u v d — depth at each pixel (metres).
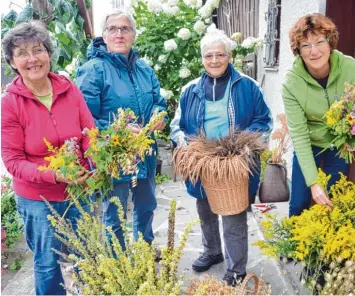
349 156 2.12
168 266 1.74
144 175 2.77
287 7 4.15
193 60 5.61
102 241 1.98
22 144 2.11
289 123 2.38
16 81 2.13
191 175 2.37
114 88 2.64
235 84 2.55
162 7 5.57
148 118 2.80
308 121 2.46
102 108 2.65
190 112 2.64
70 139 2.08
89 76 2.59
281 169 3.91
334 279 1.77
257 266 2.95
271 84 4.89
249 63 5.81
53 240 2.23
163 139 5.99
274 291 2.63
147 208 2.96
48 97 2.17
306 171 2.27
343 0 3.09
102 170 2.02
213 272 2.93
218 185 2.33
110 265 1.65
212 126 2.56
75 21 3.83
